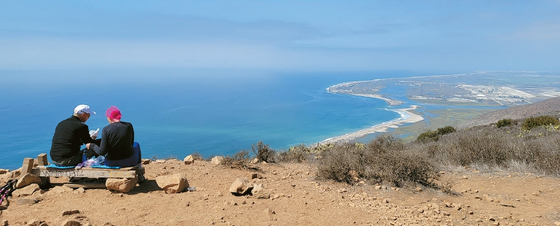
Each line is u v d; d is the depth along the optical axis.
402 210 5.32
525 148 9.28
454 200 6.11
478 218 5.00
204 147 137.50
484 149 9.43
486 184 7.39
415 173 6.99
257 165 8.88
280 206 5.13
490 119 96.56
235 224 4.17
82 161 5.64
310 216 4.76
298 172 8.26
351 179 7.11
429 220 4.84
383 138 11.52
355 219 4.76
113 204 4.71
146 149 134.25
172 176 5.54
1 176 6.06
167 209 4.60
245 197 5.47
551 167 8.07
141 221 4.07
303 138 149.75
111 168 5.35
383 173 7.13
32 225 3.70
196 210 4.61
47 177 5.48
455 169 8.84
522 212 5.35
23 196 4.86
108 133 5.18
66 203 4.65
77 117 5.57
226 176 7.08
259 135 166.88
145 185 5.89
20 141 157.25
